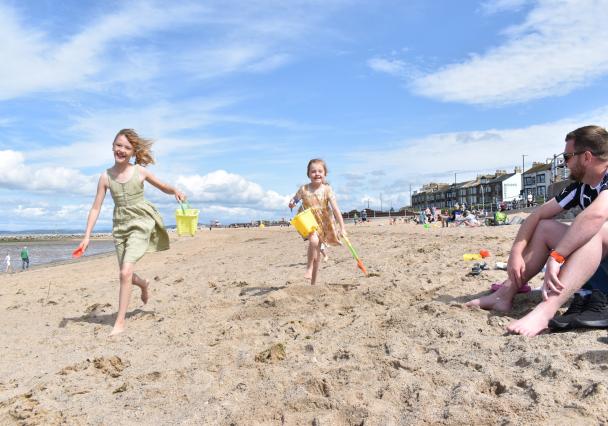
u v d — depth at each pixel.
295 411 2.58
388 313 4.30
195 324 4.78
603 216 3.40
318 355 3.42
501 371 2.72
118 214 5.20
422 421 2.27
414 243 10.58
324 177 6.10
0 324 5.77
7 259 21.91
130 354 3.96
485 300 4.09
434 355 3.13
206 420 2.57
